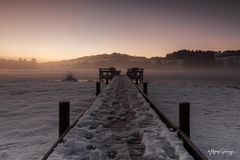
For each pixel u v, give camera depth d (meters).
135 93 15.18
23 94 23.27
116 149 5.15
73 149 5.09
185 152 4.73
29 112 12.97
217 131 9.26
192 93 24.62
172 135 5.78
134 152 4.95
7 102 17.33
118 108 9.98
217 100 19.14
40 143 7.33
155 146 5.10
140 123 7.21
